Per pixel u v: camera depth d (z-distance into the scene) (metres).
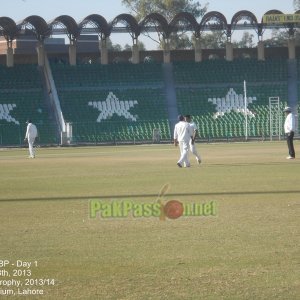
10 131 176.88
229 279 29.80
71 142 174.88
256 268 31.39
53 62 199.75
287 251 34.38
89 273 31.03
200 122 185.50
